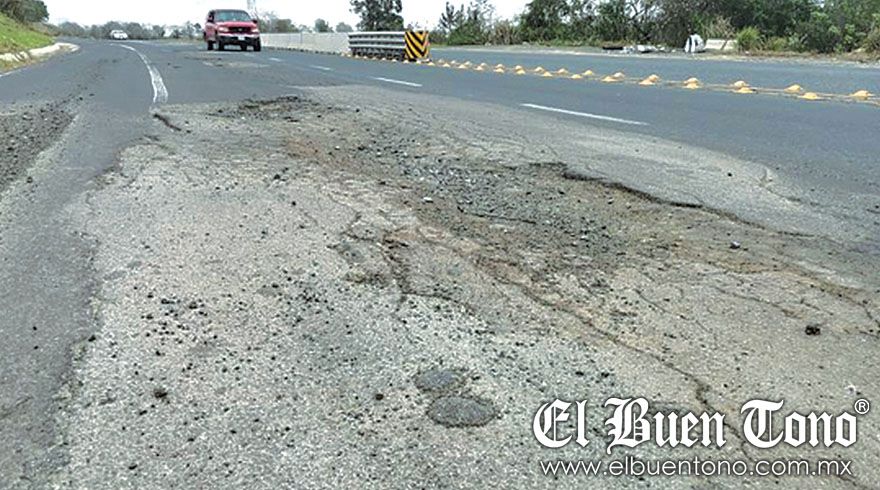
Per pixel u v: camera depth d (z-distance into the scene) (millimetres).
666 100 11156
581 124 8641
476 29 46688
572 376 2738
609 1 40781
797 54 26469
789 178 5770
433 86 13797
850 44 26672
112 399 2531
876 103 10383
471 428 2398
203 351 2889
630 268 3881
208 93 11578
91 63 21625
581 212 4949
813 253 4078
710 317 3256
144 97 10867
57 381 2643
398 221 4641
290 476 2143
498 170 6160
